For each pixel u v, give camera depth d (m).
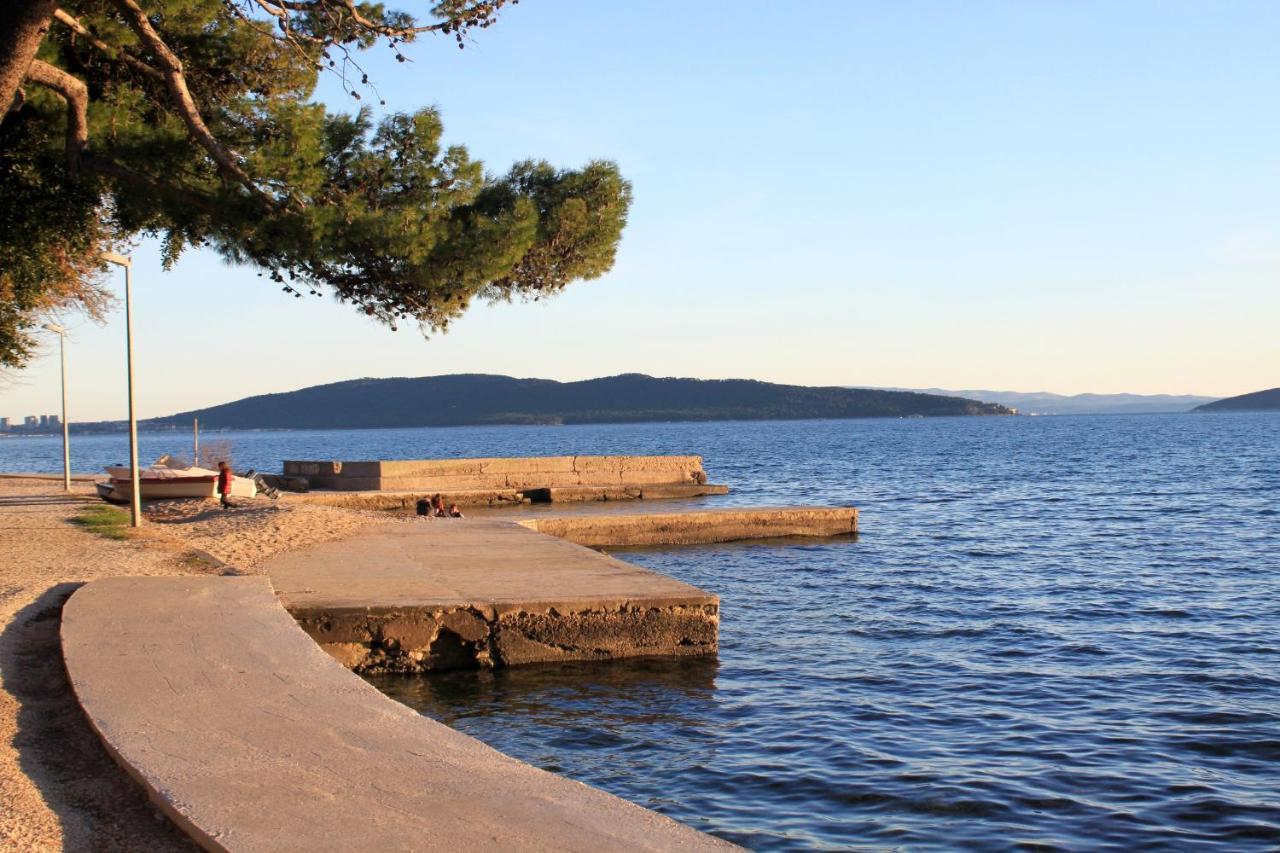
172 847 5.82
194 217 12.78
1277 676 15.05
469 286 12.68
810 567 26.73
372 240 11.96
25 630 11.37
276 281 12.99
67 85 11.82
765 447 131.38
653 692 14.23
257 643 10.26
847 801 10.41
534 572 17.75
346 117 13.41
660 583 16.80
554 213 13.51
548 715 13.16
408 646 14.79
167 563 16.66
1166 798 10.44
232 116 13.62
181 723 7.75
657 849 5.65
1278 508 41.56
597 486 45.31
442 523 25.14
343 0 12.31
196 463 37.50
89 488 40.06
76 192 13.50
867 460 91.88
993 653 16.88
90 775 7.01
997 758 11.67
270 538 21.56
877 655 16.67
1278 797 10.41
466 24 12.96
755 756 11.73
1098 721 13.07
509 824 5.95
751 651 16.83
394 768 6.87
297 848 5.55
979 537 33.28
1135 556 28.44
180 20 14.10
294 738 7.46
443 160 13.44
